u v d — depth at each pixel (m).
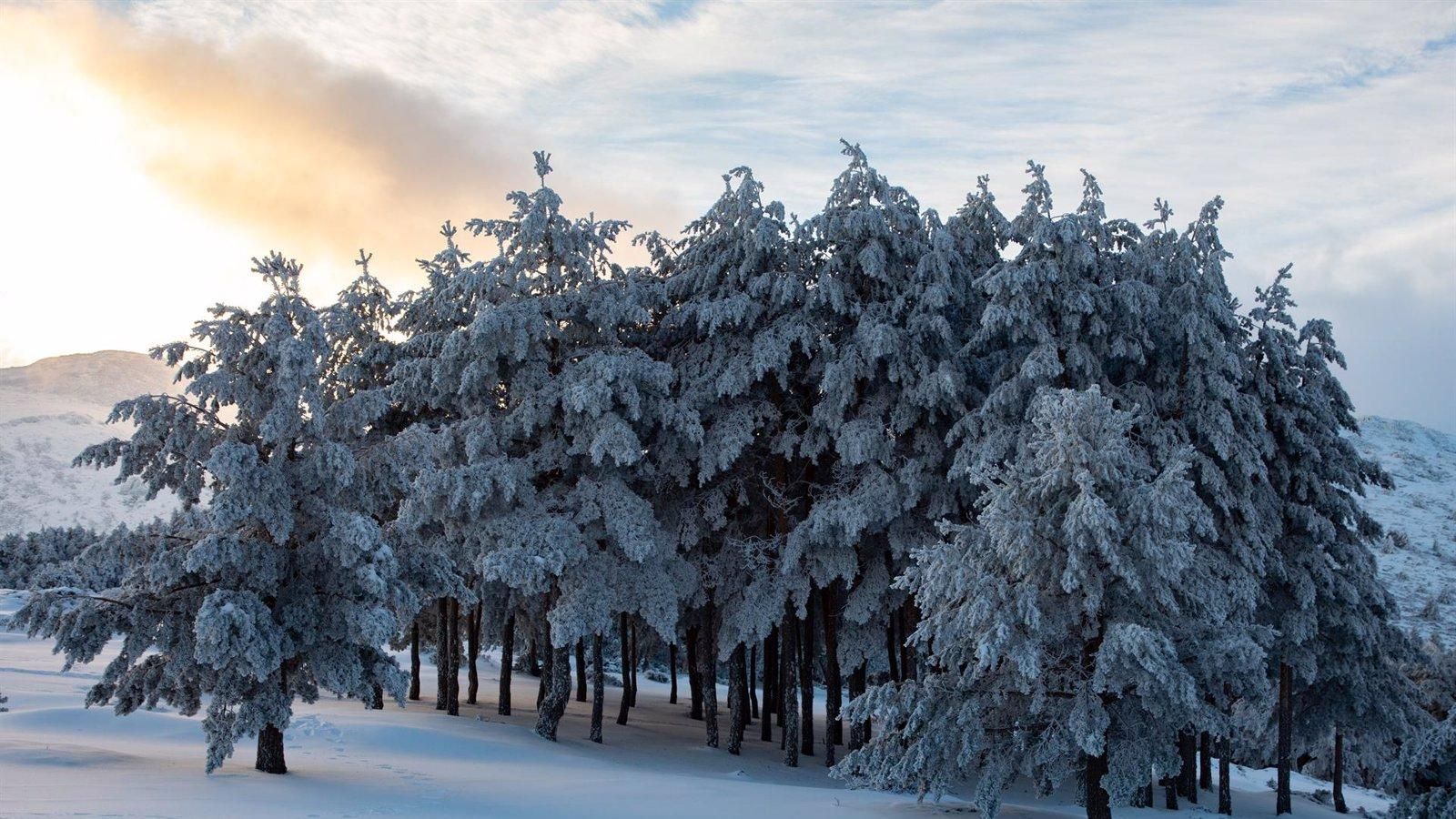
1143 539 18.88
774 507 33.59
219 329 18.45
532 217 30.59
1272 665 31.94
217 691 17.95
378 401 19.95
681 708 49.56
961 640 19.70
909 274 33.16
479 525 29.58
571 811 18.17
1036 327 28.94
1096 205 31.97
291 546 19.31
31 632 17.73
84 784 15.70
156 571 17.52
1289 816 31.73
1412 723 33.22
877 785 20.59
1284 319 32.59
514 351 29.80
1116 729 20.16
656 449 32.47
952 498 30.58
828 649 33.94
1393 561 109.50
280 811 15.25
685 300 34.91
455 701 33.59
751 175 33.19
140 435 18.30
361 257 36.00
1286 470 31.61
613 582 29.77
